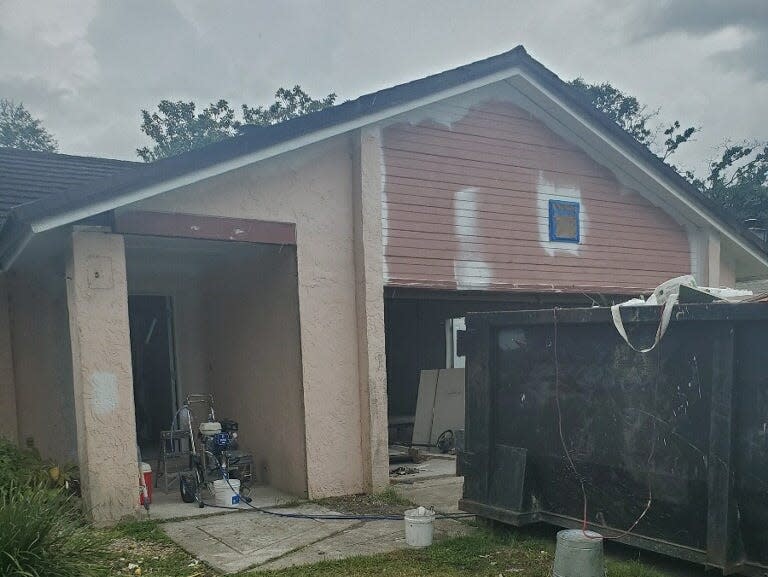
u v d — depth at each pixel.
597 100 31.62
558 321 4.56
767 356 3.54
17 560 3.47
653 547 3.98
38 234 5.09
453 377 10.05
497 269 7.58
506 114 7.75
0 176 8.04
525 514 4.71
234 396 7.71
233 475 6.52
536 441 4.78
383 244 6.75
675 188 8.77
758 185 30.52
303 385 6.33
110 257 5.38
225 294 7.90
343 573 4.21
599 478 4.36
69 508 4.72
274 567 4.34
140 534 5.04
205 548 4.77
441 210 7.18
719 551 3.61
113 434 5.32
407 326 12.42
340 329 6.57
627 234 8.80
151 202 5.51
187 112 32.34
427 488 6.93
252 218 6.06
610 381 4.31
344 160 6.64
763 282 13.73
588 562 3.48
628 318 4.14
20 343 7.13
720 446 3.65
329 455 6.45
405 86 6.62
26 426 7.10
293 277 6.39
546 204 8.06
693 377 3.86
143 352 9.11
